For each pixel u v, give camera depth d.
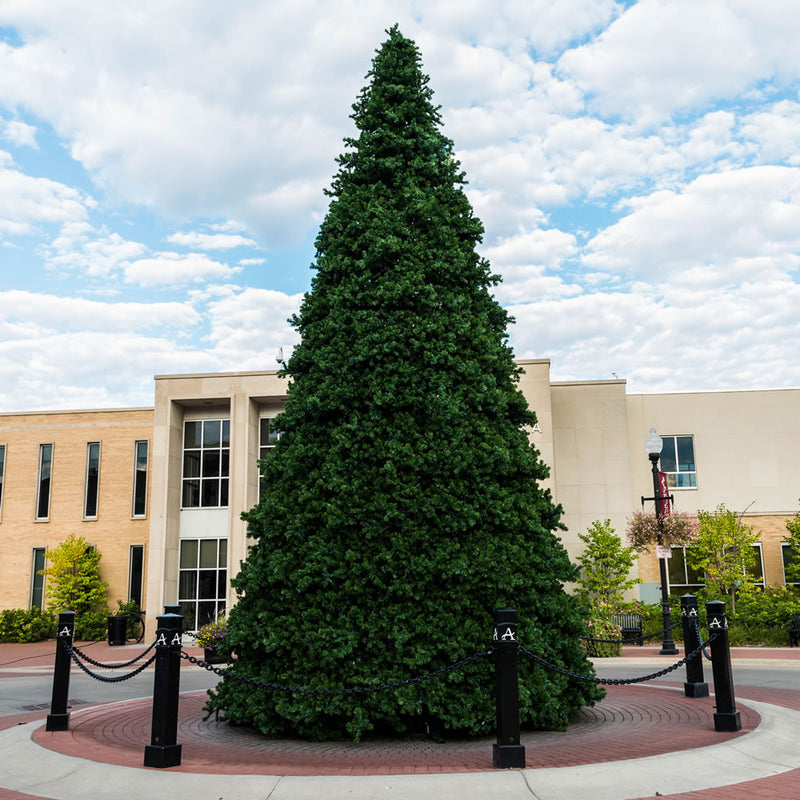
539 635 8.56
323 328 9.69
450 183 10.73
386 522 8.52
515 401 9.91
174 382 28.72
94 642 28.81
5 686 16.27
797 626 23.84
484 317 9.95
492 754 7.31
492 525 8.88
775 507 30.12
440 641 8.16
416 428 8.95
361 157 10.59
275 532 8.95
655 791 6.19
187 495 29.25
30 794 6.55
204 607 28.36
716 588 26.06
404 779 6.30
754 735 7.86
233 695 8.87
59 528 31.80
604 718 9.60
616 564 26.03
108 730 9.18
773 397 30.88
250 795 6.16
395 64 11.19
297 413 9.42
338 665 8.23
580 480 29.66
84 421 32.47
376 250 9.56
